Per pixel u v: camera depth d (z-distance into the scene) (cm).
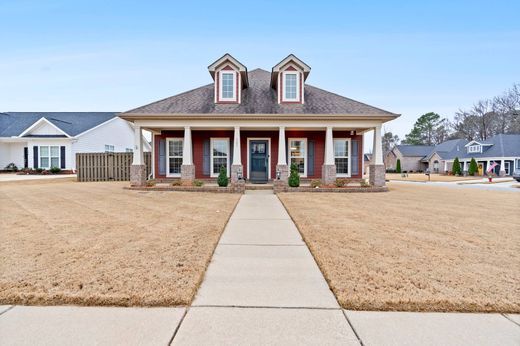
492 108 4881
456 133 5506
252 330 217
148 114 1228
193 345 198
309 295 272
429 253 383
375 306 248
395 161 5341
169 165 1527
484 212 706
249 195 1058
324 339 207
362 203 846
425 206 798
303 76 1395
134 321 227
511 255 378
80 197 927
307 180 1516
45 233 469
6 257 353
